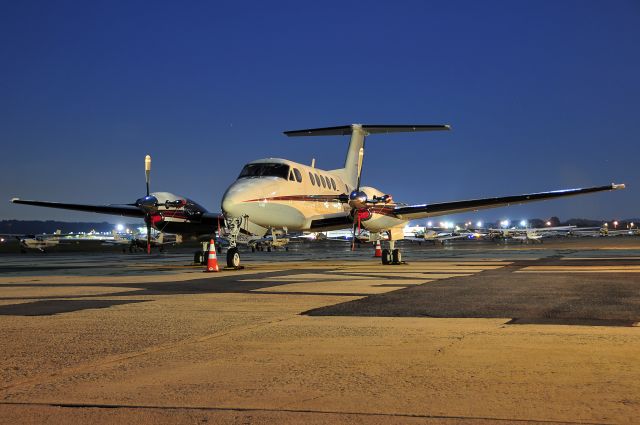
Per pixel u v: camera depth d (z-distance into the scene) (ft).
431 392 16.07
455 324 26.96
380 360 19.83
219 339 23.82
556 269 61.87
